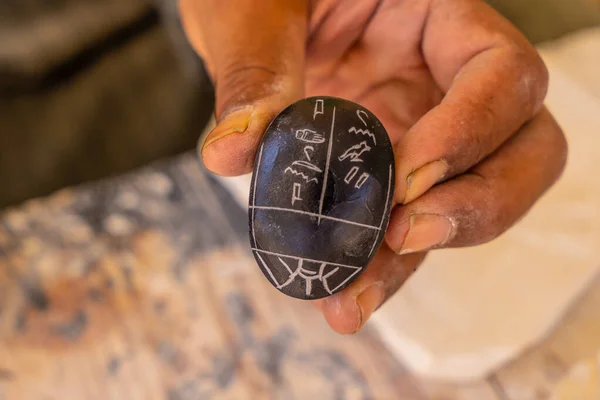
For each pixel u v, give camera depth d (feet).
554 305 1.07
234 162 0.71
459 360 1.04
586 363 1.00
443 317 1.09
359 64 0.93
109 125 2.03
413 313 1.09
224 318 1.20
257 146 0.71
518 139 0.78
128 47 2.19
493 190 0.75
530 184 0.77
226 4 0.81
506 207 0.75
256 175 0.68
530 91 0.77
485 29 0.81
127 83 2.11
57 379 1.12
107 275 1.27
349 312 0.73
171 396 1.10
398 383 1.09
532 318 1.06
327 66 0.93
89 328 1.19
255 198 0.68
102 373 1.13
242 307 1.21
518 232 1.16
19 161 1.94
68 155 1.96
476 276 1.12
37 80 2.03
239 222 1.36
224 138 0.70
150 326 1.19
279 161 0.67
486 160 0.77
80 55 2.11
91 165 1.95
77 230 1.35
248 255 1.30
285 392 1.09
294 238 0.67
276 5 0.80
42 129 2.00
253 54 0.76
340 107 0.69
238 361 1.14
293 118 0.69
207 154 0.71
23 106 2.03
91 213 1.38
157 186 1.44
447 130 0.72
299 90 0.76
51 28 2.06
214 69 0.84
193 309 1.21
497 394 1.04
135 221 1.37
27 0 2.07
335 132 0.68
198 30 0.92
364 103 0.93
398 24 0.88
